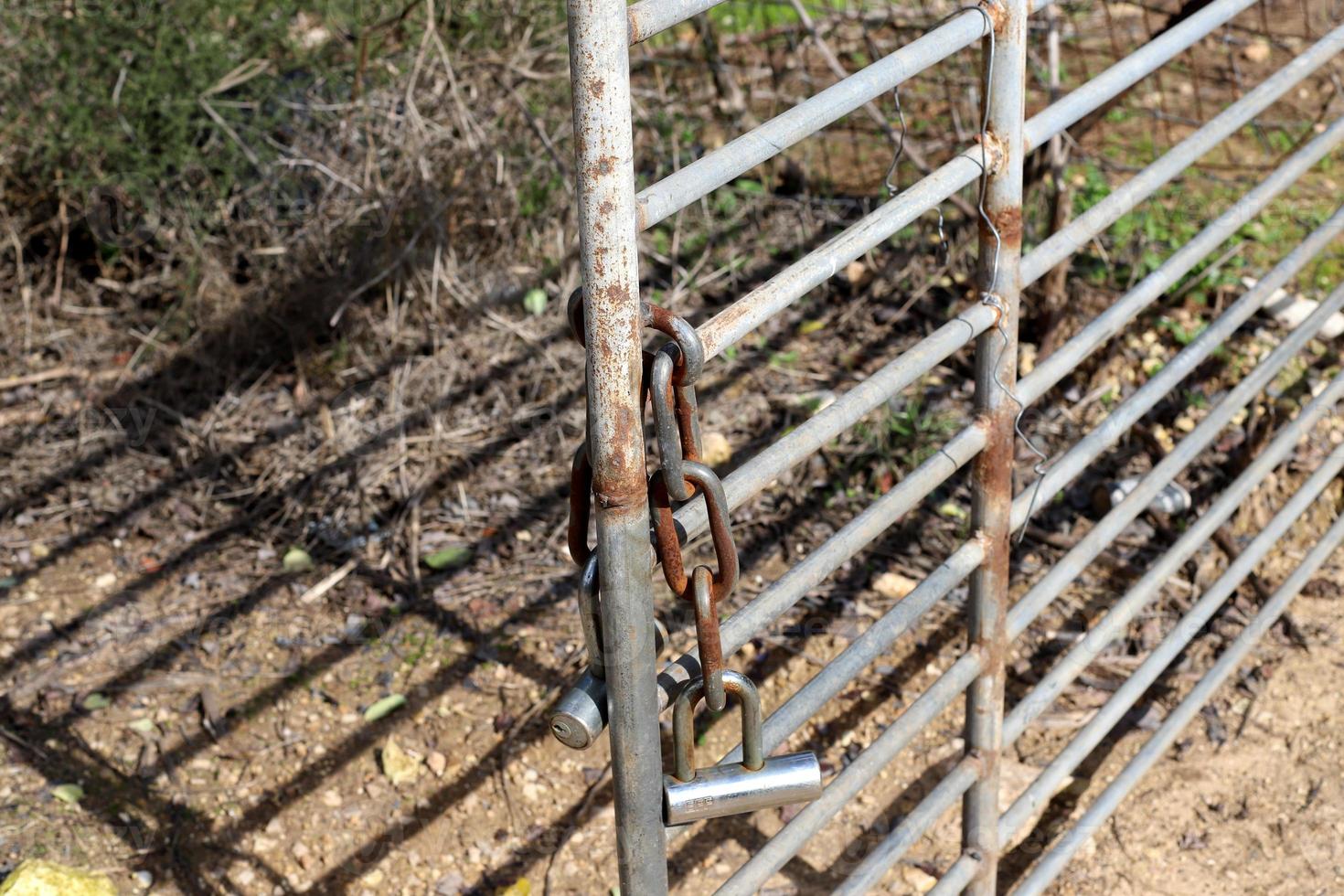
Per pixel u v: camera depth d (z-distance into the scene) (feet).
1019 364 13.30
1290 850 9.24
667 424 4.32
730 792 4.94
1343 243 15.28
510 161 14.33
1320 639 10.87
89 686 10.55
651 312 4.34
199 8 14.61
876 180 16.51
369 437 12.80
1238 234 15.25
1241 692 10.42
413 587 11.37
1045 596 7.45
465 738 10.09
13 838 9.25
